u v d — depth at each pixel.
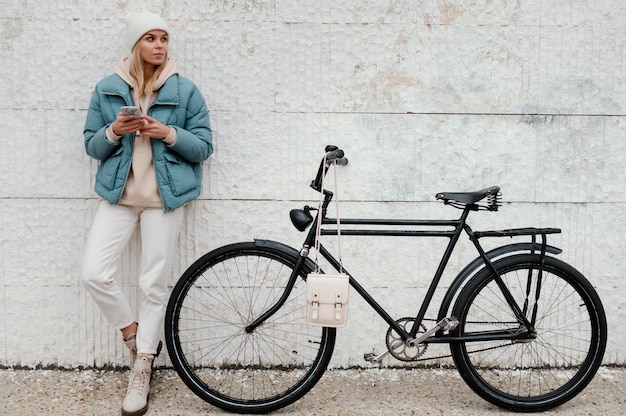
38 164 3.80
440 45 3.79
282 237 3.87
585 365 3.50
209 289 3.90
